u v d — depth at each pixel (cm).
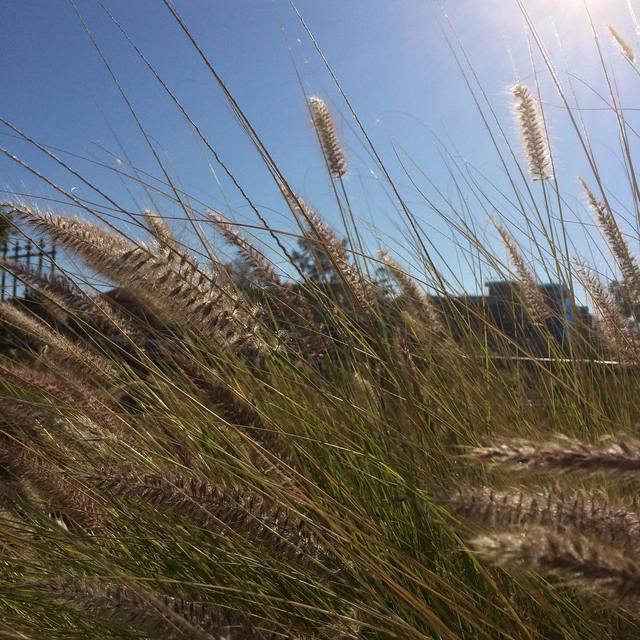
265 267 102
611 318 109
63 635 72
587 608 64
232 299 83
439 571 78
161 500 67
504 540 33
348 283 91
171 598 57
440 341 106
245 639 56
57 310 99
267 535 67
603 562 32
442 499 38
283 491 70
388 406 86
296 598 75
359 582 74
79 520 82
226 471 84
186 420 94
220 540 80
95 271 81
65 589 54
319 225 102
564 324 108
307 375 93
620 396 99
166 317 84
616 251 112
